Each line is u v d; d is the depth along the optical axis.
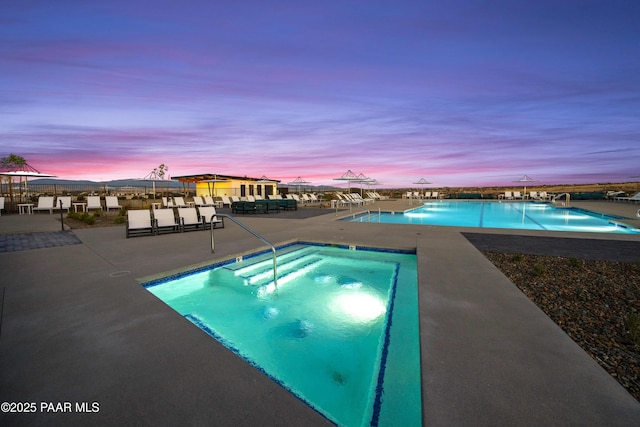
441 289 3.30
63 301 3.04
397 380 2.44
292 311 3.80
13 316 2.68
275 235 7.37
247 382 1.74
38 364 1.93
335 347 2.97
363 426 1.94
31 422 1.42
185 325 2.51
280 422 1.41
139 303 3.00
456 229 8.14
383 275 5.11
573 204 17.36
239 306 3.95
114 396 1.61
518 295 3.12
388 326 3.39
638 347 2.20
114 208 16.59
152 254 5.32
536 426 1.35
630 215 11.05
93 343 2.20
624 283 3.63
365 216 14.70
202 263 4.77
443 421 1.39
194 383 1.73
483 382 1.69
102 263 4.66
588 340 2.31
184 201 18.38
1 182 18.12
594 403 1.52
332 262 5.84
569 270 4.18
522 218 13.56
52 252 5.46
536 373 1.78
